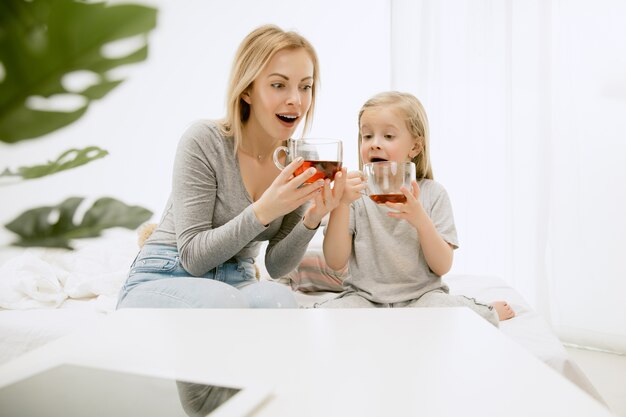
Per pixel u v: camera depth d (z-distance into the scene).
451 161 2.74
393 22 2.79
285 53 1.27
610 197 2.35
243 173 1.37
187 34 2.56
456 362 0.50
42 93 0.28
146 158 2.51
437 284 1.38
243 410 0.38
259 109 1.29
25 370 0.47
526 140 2.53
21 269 1.56
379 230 1.44
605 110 2.36
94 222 0.35
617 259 2.33
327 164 1.06
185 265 1.16
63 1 0.26
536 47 2.51
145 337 0.61
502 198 2.65
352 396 0.42
